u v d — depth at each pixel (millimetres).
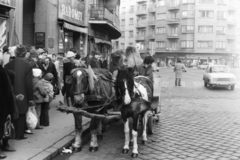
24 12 16766
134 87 6094
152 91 7211
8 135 5773
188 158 6086
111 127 8844
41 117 8086
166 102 14109
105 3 30438
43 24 16219
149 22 82750
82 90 5844
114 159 5988
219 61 74562
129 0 90562
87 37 21625
